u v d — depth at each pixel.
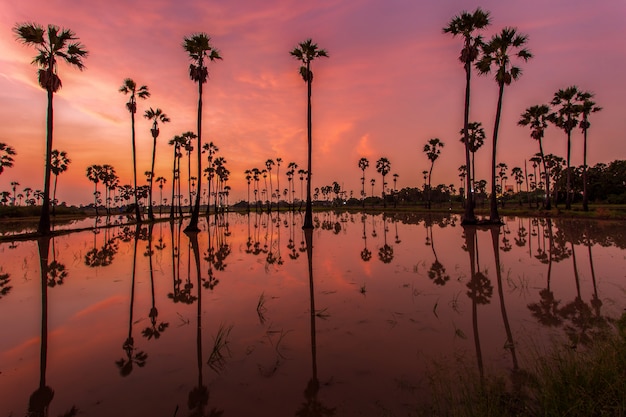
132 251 15.15
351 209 91.81
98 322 6.07
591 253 12.00
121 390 3.76
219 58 25.25
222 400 3.51
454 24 23.75
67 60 21.61
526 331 5.14
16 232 26.89
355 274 9.69
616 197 62.78
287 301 7.15
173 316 6.34
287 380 3.88
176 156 47.09
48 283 9.12
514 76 23.89
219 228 29.86
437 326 5.49
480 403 3.08
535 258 11.39
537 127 41.50
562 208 44.50
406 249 14.46
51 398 3.62
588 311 5.92
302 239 19.70
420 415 3.13
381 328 5.47
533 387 3.50
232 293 7.91
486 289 7.70
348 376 3.93
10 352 4.86
